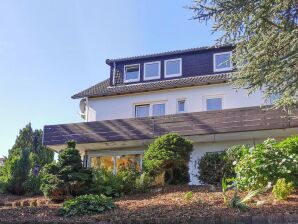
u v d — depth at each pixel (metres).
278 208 8.78
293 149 10.80
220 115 18.23
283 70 10.66
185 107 20.88
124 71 23.66
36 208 11.24
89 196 10.59
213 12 10.84
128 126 19.81
